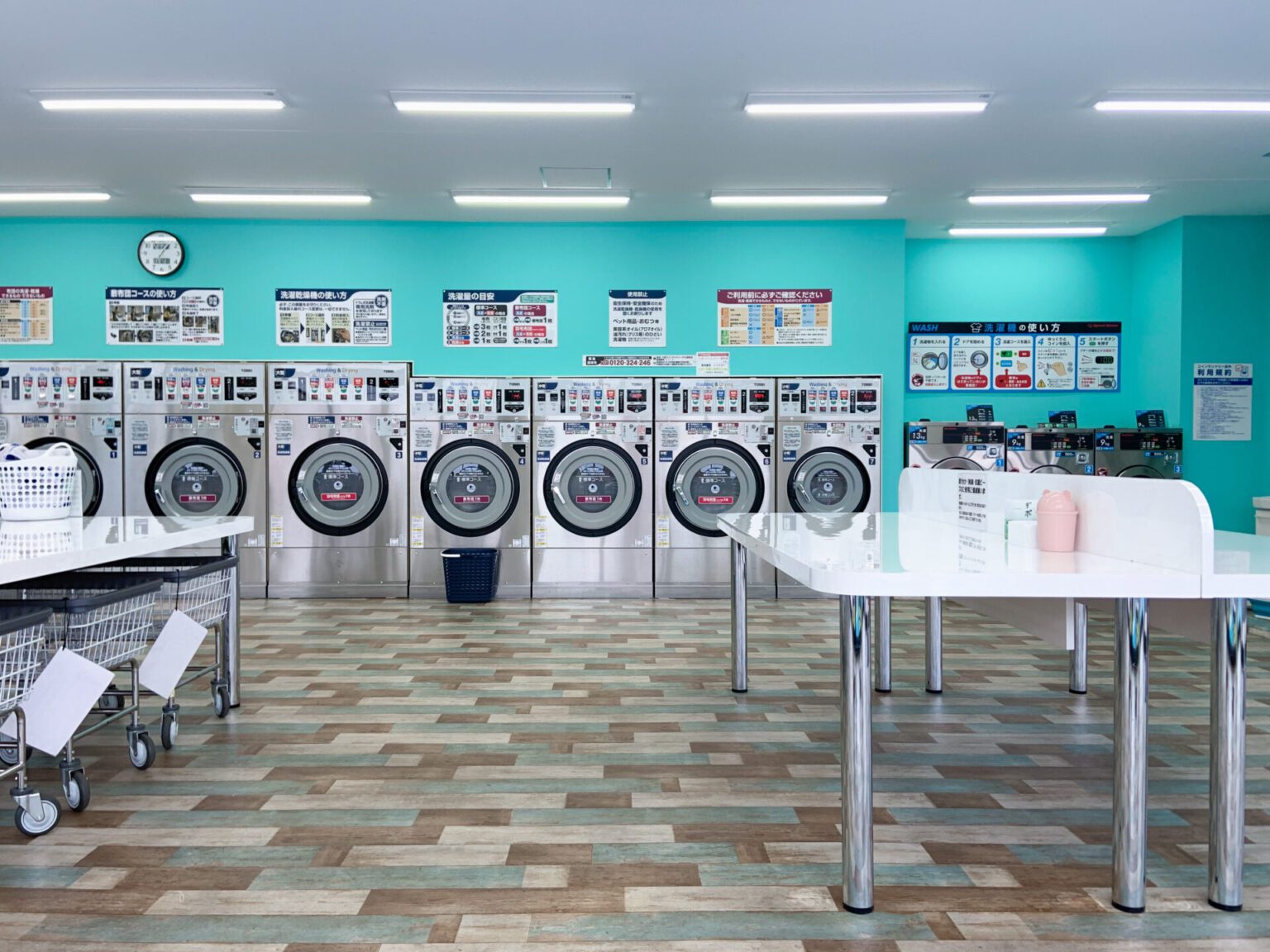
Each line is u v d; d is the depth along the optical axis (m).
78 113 4.27
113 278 6.14
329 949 1.72
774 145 4.74
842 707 1.87
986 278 6.91
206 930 1.79
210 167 5.07
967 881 2.01
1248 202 5.90
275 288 6.20
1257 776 2.68
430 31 3.46
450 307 6.25
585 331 6.29
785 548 2.26
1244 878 2.01
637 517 6.03
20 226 6.11
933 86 3.99
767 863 2.10
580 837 2.25
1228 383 6.32
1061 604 2.34
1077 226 6.55
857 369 6.31
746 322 6.29
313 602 5.82
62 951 1.71
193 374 5.89
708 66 3.79
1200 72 3.84
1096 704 3.50
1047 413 6.92
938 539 2.55
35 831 2.22
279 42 3.56
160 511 5.87
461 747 2.96
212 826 2.31
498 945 1.73
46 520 3.14
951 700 3.56
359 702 3.52
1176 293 6.34
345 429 5.95
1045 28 3.45
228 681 3.40
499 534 5.99
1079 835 2.27
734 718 3.30
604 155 4.87
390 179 5.29
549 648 4.51
